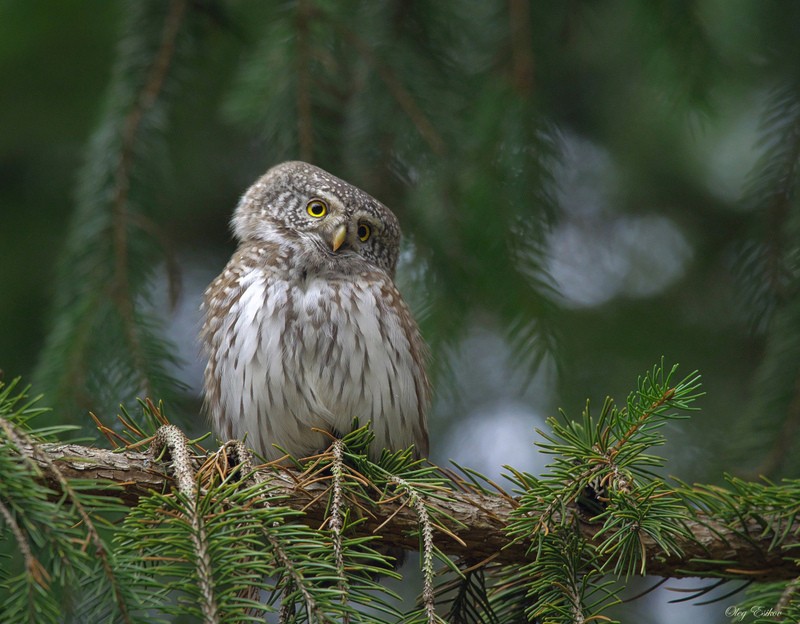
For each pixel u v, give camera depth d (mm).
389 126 9773
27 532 5395
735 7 10625
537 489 6320
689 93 10109
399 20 9750
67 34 13047
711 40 9914
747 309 9523
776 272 9305
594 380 12852
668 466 12211
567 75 14203
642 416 6230
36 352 12820
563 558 6172
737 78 12039
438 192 9828
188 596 5250
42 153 13703
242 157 14289
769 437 8664
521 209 9711
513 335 10070
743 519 6621
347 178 10133
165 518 5410
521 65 9703
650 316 13742
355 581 5984
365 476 7023
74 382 9047
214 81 11578
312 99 9781
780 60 10609
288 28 9633
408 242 10234
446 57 9938
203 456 6512
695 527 6781
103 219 9367
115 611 5070
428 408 9625
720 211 14656
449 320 10133
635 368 13031
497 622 6852
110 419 9078
